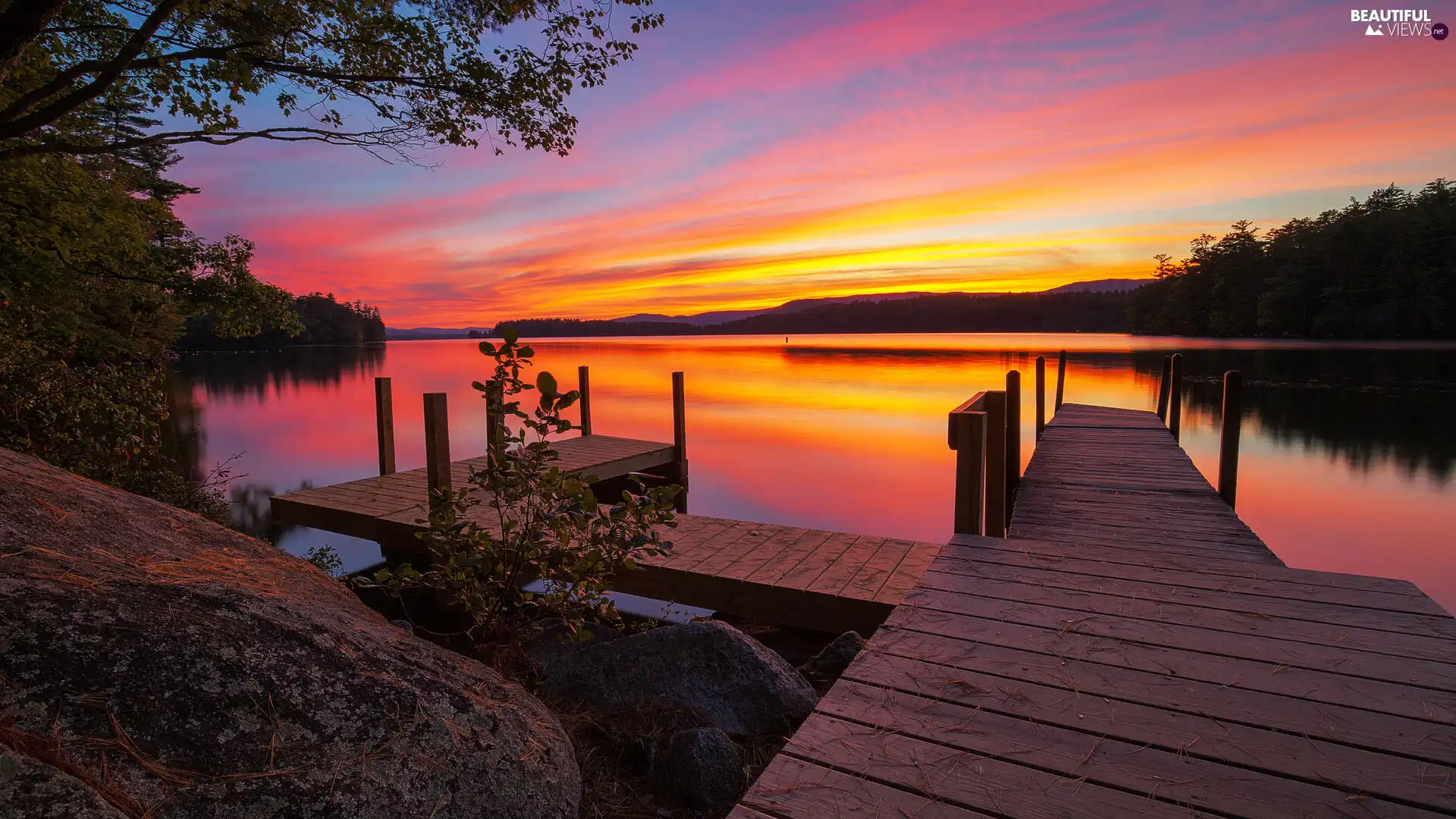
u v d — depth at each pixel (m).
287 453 14.80
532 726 1.92
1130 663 2.18
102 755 1.20
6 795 1.03
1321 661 2.16
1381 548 9.09
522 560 3.07
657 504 2.96
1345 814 1.50
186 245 6.72
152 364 7.94
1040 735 1.80
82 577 1.59
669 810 2.38
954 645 2.32
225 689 1.44
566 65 6.11
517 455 2.97
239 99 5.30
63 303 6.34
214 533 2.54
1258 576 2.94
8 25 3.67
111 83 4.81
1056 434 9.38
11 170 5.17
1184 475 6.64
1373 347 51.69
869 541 5.54
